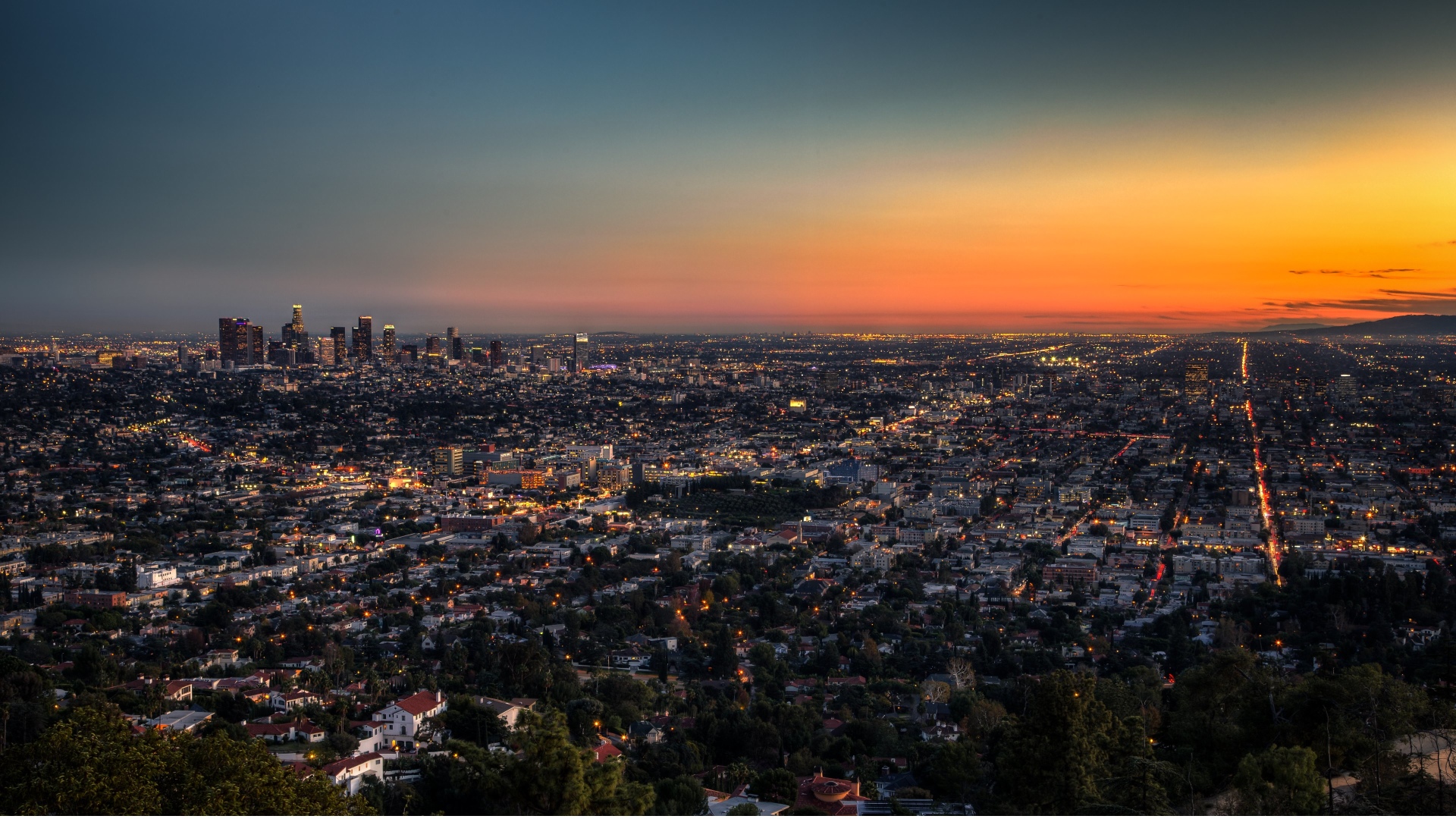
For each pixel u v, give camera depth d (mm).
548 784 181625
